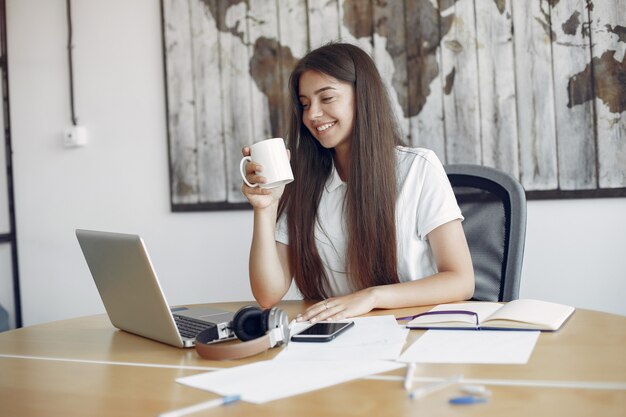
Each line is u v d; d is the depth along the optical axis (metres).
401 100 2.53
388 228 1.58
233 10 2.79
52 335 1.35
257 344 1.07
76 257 3.21
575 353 0.98
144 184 3.03
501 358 0.96
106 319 1.51
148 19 2.99
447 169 1.78
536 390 0.82
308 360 1.01
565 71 2.31
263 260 1.59
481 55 2.41
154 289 1.10
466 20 2.43
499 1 2.38
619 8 2.23
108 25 3.07
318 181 1.71
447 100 2.47
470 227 1.69
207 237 2.92
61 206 3.22
